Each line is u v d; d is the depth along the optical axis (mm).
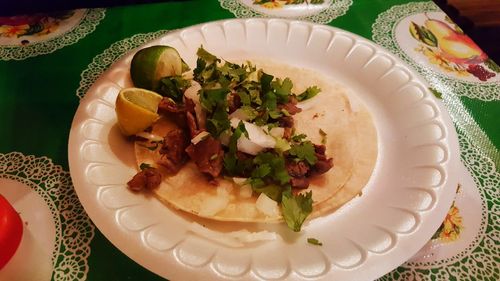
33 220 157
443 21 270
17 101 207
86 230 155
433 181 164
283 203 159
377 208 164
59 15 264
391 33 258
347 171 179
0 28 251
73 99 211
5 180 172
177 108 191
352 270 136
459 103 214
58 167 178
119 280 142
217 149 173
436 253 153
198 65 204
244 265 136
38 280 140
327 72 227
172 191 166
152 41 224
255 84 202
